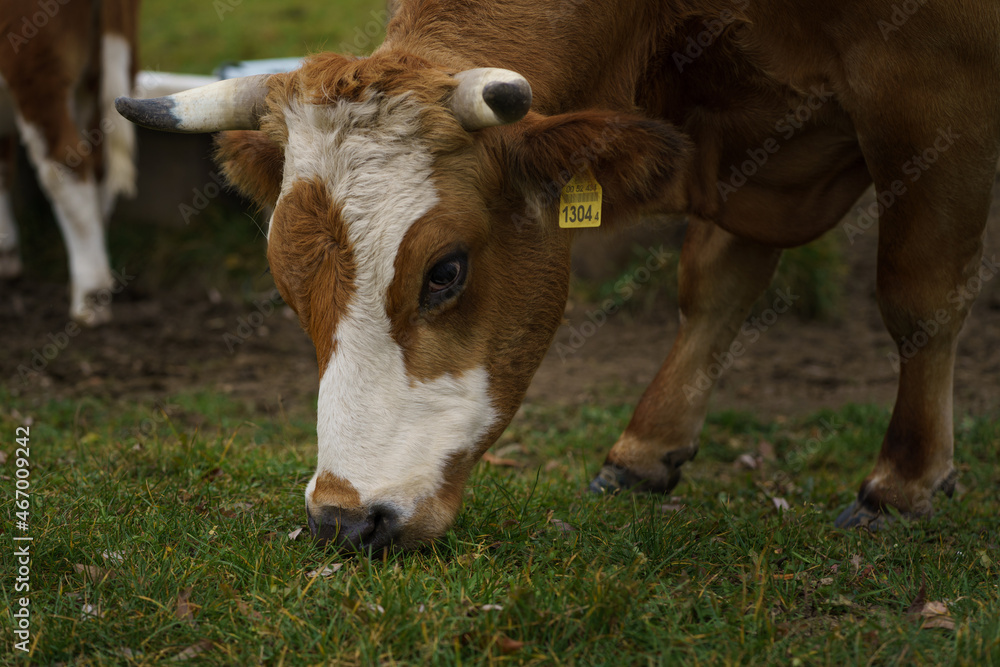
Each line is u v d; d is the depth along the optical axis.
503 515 3.33
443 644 2.37
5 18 6.75
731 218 3.86
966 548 3.30
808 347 7.45
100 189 7.58
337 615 2.46
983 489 4.34
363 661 2.29
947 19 3.25
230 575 2.76
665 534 3.13
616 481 4.15
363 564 2.74
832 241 8.17
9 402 5.62
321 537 2.81
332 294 2.74
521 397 3.12
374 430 2.77
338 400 2.76
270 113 2.95
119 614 2.52
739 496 4.20
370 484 2.76
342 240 2.72
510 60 3.08
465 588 2.64
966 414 5.70
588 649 2.39
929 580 2.91
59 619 2.47
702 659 2.32
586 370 6.91
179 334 7.46
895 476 3.69
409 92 2.75
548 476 4.50
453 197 2.78
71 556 2.88
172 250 8.66
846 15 3.32
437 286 2.79
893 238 3.56
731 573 2.97
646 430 4.17
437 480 2.84
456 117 2.76
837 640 2.45
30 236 8.94
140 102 3.15
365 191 2.72
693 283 4.18
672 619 2.51
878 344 7.50
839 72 3.43
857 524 3.70
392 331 2.76
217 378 6.57
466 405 2.89
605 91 3.35
